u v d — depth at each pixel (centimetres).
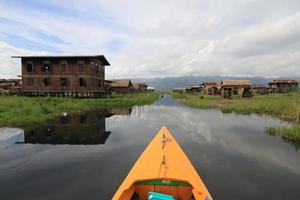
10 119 1391
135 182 438
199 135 1145
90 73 2952
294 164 719
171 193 450
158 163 518
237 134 1155
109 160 761
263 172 655
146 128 1357
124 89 5197
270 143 970
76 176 625
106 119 1705
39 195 518
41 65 2975
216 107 2550
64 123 1441
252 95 4109
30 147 911
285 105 2023
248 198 507
